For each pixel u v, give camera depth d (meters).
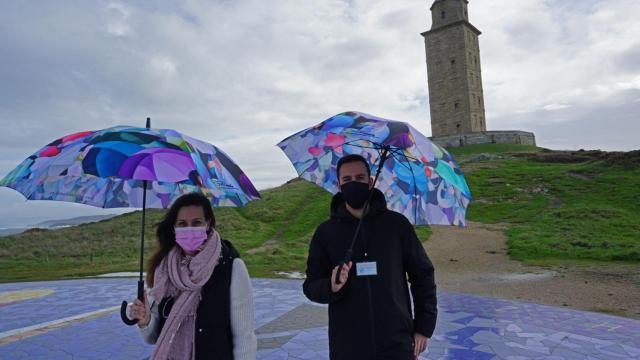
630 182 30.12
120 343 6.45
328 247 2.62
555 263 14.85
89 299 10.21
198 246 2.29
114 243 26.64
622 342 6.12
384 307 2.40
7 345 6.36
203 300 2.26
